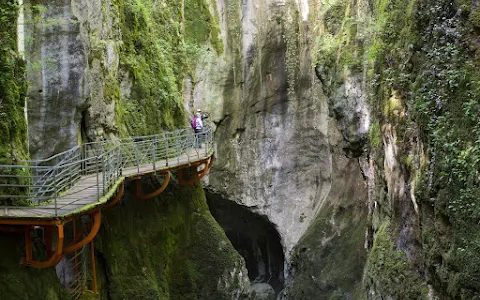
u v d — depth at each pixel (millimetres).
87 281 14125
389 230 14719
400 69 13742
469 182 9781
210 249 20391
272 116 28812
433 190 11188
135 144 15898
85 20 14727
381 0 16391
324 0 24656
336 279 21844
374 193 17125
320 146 27812
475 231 9531
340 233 23609
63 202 11172
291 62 28391
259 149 28781
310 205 27891
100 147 15258
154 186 18578
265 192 28562
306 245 24344
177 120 21188
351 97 18234
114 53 16734
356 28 18734
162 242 18453
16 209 10625
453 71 10766
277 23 28438
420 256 12734
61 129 13883
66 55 13938
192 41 27938
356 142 18297
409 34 13227
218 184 28359
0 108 11000
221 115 28359
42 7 13414
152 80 19719
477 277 9266
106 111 16016
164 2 23812
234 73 28641
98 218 11531
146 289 16297
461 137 10297
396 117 14047
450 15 11469
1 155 10688
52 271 11852
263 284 28641
